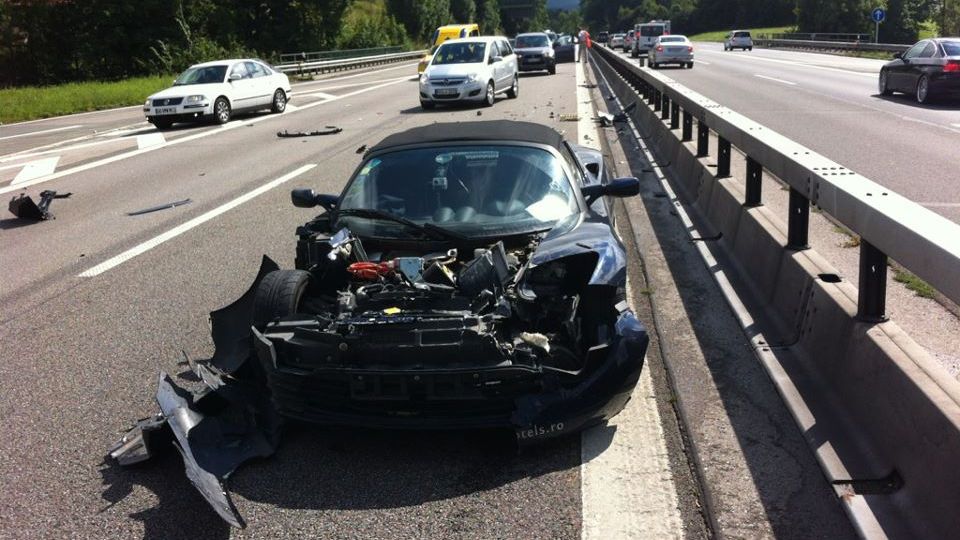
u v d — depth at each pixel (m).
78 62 50.03
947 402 3.17
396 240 4.76
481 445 4.12
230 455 3.98
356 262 4.49
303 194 5.60
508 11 144.12
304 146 15.94
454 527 3.42
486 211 4.90
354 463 3.99
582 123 16.59
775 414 4.23
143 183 12.93
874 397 3.70
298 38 63.69
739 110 18.53
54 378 5.22
